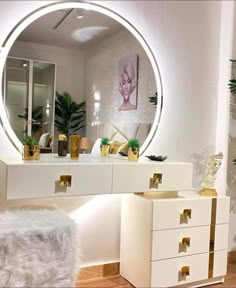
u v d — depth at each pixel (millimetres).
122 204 1920
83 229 1879
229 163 2254
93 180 1524
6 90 1687
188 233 1718
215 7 2254
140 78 2041
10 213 1519
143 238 1690
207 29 2236
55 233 1383
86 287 1776
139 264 1724
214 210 1789
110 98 1961
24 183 1387
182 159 2174
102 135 1932
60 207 1819
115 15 1946
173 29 2125
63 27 1834
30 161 1508
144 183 1641
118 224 1977
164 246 1654
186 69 2174
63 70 1843
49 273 1379
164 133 2105
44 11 1773
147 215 1657
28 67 1747
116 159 1785
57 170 1450
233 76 2211
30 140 1583
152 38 2057
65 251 1418
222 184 2252
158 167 1676
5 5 1673
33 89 1758
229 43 2221
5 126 1677
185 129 2182
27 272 1338
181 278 1706
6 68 1688
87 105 1902
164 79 2100
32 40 1758
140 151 2020
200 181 2242
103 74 1944
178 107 2152
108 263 1938
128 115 2004
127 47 1998
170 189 1708
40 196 1417
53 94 1812
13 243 1314
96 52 1923
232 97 2234
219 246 1813
